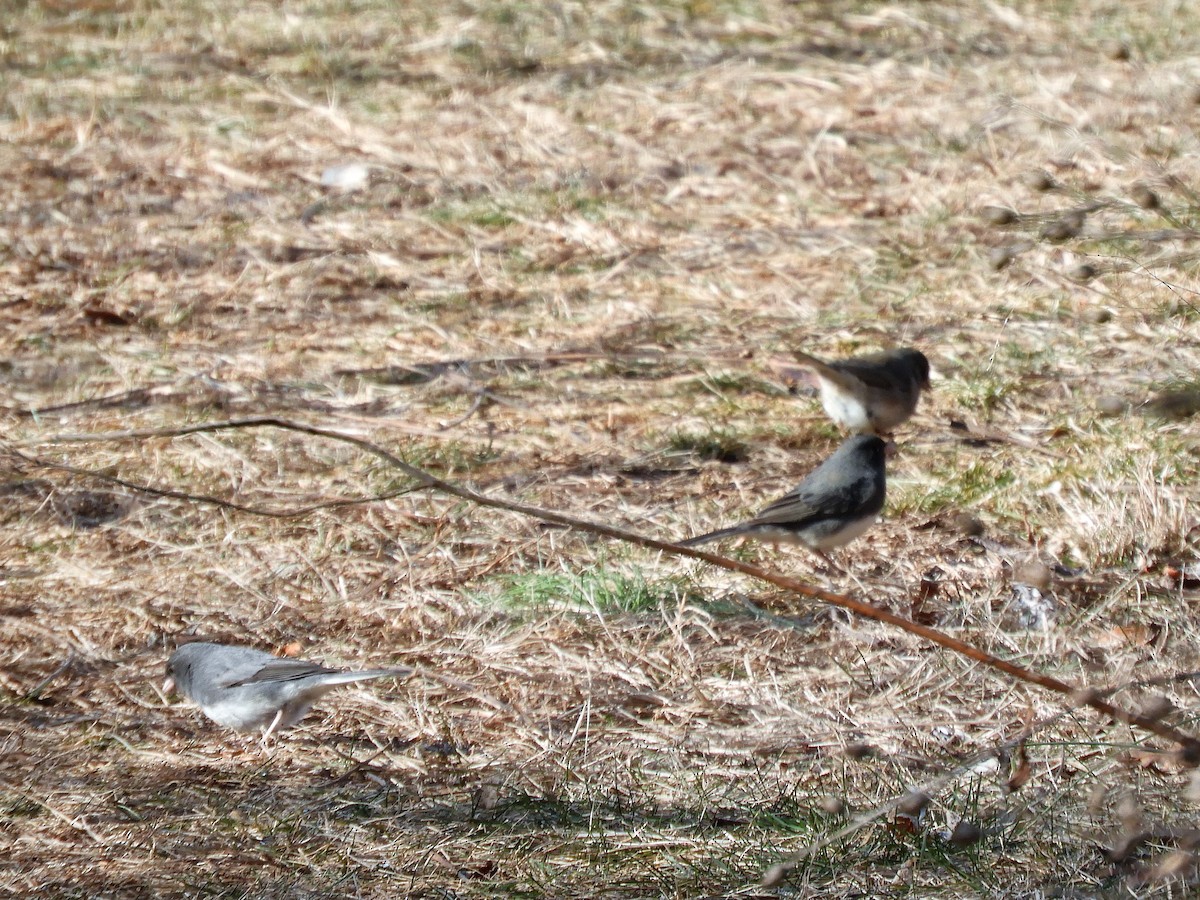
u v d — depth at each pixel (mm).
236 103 20641
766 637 9867
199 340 14664
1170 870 6211
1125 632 9633
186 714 9391
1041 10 22984
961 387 13180
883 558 10812
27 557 11125
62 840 8102
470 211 17359
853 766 8375
